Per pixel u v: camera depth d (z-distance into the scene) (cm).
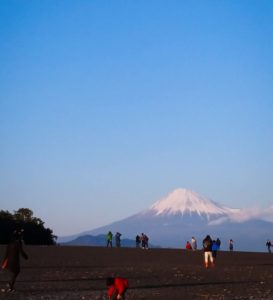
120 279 2359
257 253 9069
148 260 6019
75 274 3916
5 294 2658
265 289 3039
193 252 8462
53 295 2639
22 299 2475
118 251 8225
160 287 3095
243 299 2569
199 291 2898
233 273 4269
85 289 2923
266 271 4534
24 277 3625
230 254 8350
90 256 6569
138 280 3516
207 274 4125
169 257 6750
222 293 2811
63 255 6681
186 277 3806
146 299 2527
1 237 13950
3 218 14312
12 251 2839
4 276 3691
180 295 2700
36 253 7025
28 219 15388
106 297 2580
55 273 3975
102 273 4038
